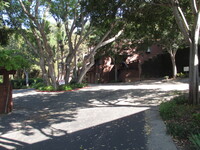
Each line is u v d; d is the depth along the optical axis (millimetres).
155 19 9562
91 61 19938
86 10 9031
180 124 4547
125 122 5691
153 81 21953
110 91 13875
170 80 20609
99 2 8023
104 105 8805
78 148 4008
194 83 6613
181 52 23766
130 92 12484
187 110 5727
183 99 7258
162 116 5750
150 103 8375
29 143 4527
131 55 26484
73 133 5047
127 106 8141
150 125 5156
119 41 24203
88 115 7016
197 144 3199
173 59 21844
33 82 29734
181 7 9203
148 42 20141
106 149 3854
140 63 26922
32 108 9109
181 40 18984
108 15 8516
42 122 6438
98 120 6168
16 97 13461
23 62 7703
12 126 6074
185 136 3941
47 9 15531
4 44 15742
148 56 29297
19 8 14375
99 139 4438
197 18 6656
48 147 4191
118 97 10859
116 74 28516
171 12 9281
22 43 22656
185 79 19391
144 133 4590
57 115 7410
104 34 18188
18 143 4566
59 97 12445
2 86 7922
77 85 18438
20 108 9148
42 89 17094
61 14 15508
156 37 11031
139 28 10250
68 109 8469
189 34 6902
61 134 5035
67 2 14250
